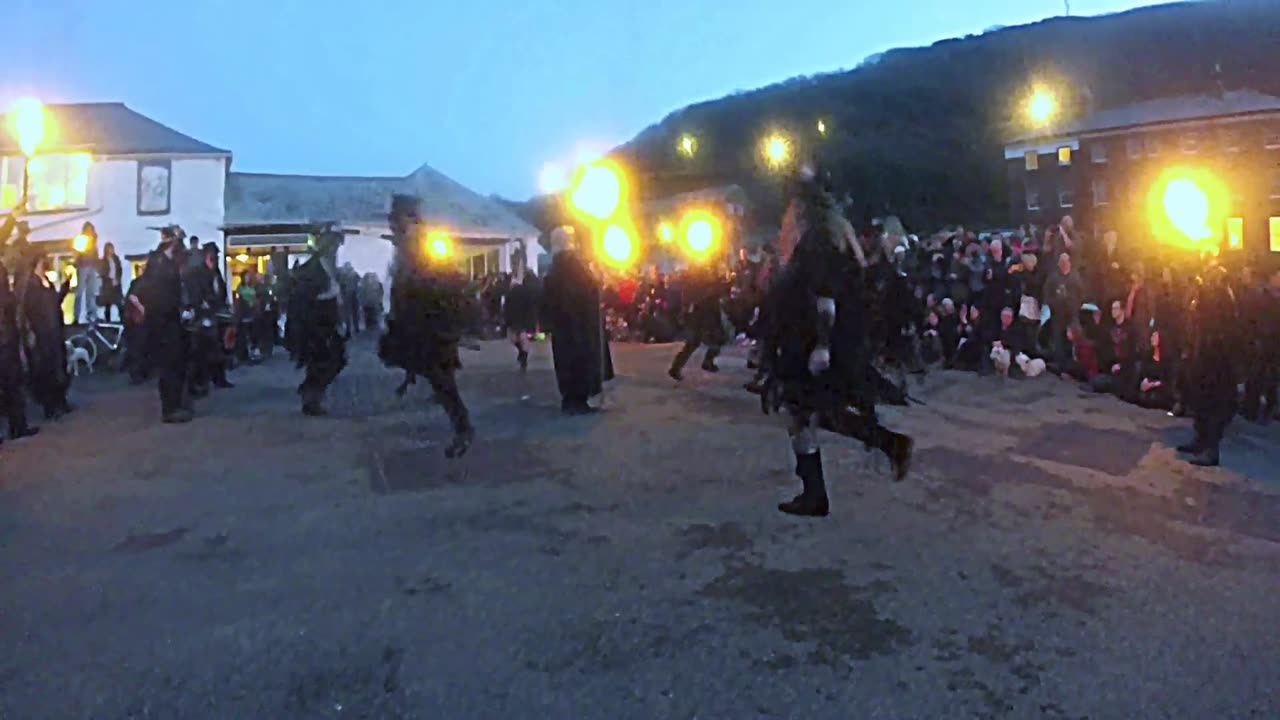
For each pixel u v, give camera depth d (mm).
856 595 4777
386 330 8281
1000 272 14148
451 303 8211
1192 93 41875
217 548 5703
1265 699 3674
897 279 6172
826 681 3822
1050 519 6176
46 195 32469
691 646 4164
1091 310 13203
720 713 3570
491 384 13938
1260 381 9977
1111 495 6828
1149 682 3818
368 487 7215
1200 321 8008
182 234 11484
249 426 10219
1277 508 6523
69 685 3848
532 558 5402
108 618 4578
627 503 6613
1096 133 38781
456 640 4254
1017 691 3740
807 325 5637
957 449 8453
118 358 18406
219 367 14141
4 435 9969
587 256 11633
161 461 8391
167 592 4934
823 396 5641
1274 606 4645
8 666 4039
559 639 4254
